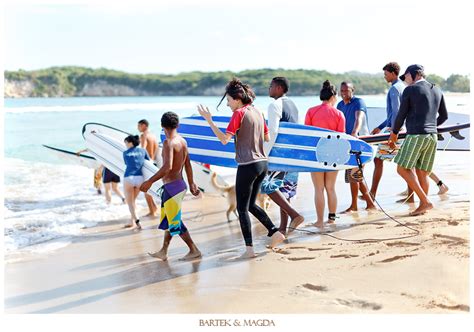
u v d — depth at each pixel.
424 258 7.81
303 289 7.23
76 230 11.35
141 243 10.20
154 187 12.24
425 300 6.66
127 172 11.44
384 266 7.70
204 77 110.38
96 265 8.88
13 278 8.36
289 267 8.05
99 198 14.82
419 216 10.15
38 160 21.78
